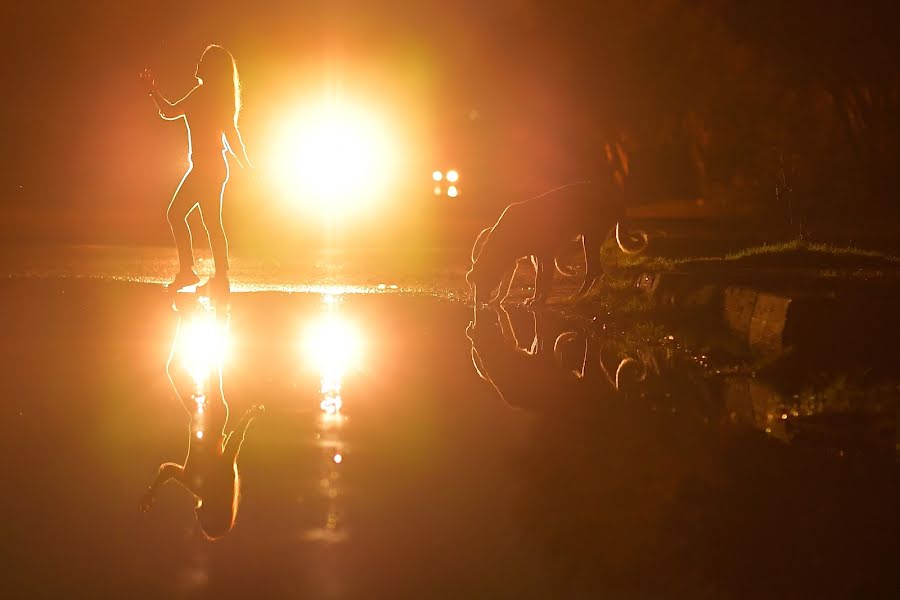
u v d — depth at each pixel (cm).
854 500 668
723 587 541
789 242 1778
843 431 820
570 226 1503
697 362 1095
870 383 930
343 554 577
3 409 887
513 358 1125
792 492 682
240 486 690
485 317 1421
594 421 850
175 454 762
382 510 647
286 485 692
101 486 695
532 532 610
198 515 639
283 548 588
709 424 837
